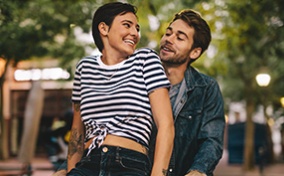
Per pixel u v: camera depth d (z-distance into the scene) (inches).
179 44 129.3
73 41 547.8
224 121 134.8
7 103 1273.4
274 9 297.1
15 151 1290.6
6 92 1268.5
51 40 435.2
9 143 1284.4
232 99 1069.8
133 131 105.1
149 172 107.0
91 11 354.6
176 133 131.0
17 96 1274.6
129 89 106.4
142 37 433.1
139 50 109.9
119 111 105.7
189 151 131.4
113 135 104.9
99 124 106.1
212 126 132.0
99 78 109.1
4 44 311.6
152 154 119.0
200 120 132.1
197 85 133.3
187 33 129.3
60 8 357.4
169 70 132.8
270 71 842.8
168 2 377.4
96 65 110.4
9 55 322.0
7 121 1279.5
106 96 106.6
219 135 131.3
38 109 651.5
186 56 130.4
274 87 876.6
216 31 377.1
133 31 110.1
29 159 622.2
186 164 131.1
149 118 107.1
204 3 361.7
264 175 847.7
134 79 107.3
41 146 1244.5
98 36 112.0
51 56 568.4
